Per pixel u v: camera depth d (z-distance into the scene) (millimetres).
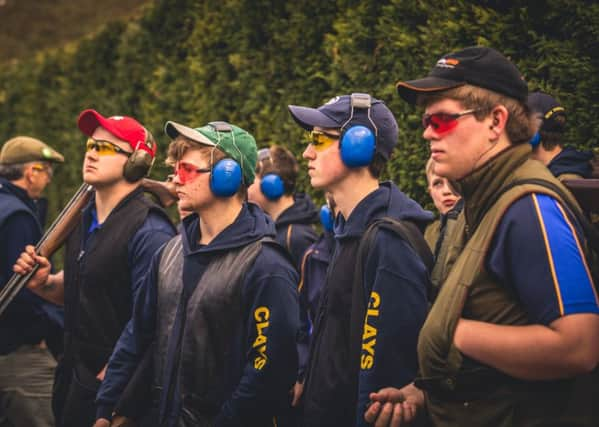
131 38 8008
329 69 5461
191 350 3189
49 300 4547
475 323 2162
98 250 4062
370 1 5023
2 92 10508
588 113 3834
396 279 2773
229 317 3170
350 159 3086
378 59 4973
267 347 3094
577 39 3869
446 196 3623
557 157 3533
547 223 2084
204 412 3164
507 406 2162
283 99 5852
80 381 3990
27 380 4879
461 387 2227
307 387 3088
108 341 4012
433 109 2326
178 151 3316
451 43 4391
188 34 7199
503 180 2244
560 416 2121
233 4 6375
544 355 2033
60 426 4148
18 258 4746
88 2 17828
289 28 5824
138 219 4074
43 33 17234
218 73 6707
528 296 2086
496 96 2262
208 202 3305
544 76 4047
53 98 9336
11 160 5438
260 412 3096
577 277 2045
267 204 4754
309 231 4617
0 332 4816
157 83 7434
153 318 3494
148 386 3410
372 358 2750
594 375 2145
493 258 2160
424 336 2301
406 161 4699
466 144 2273
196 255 3316
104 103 8438
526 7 4047
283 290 3141
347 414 2943
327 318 3070
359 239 3035
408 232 2891
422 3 4586
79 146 8805
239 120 6395
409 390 2613
